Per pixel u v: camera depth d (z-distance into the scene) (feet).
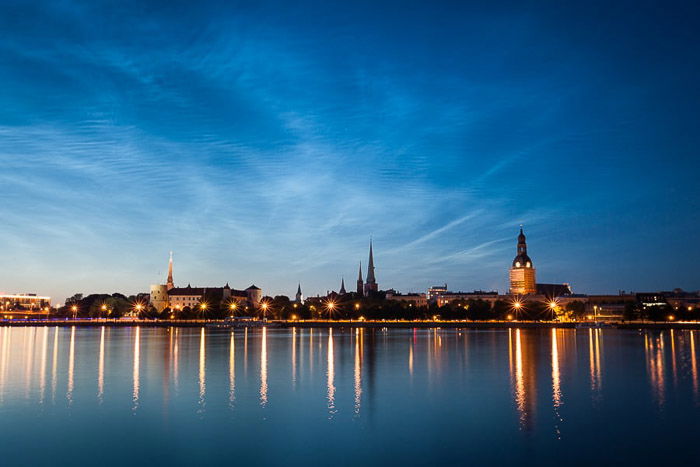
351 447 172.86
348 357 424.46
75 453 167.84
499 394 255.50
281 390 264.31
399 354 451.94
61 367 355.36
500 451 169.37
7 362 387.55
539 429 192.75
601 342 621.72
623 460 161.58
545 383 287.28
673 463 159.12
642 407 226.99
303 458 163.12
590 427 195.21
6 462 160.45
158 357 424.87
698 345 568.41
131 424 198.59
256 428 193.36
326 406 227.81
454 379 300.81
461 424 199.00
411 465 157.58
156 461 161.07
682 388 271.90
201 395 251.80
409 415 212.02
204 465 157.99
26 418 207.21
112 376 311.47
